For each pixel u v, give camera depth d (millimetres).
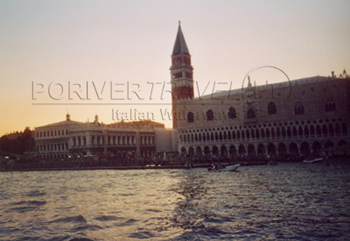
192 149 167500
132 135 175125
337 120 125688
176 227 34375
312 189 51625
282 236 30500
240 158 113875
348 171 74375
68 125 164250
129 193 56188
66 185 71750
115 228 34906
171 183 66750
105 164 119562
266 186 56719
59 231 34594
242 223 34750
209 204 43938
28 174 111562
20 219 40250
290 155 119750
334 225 32906
